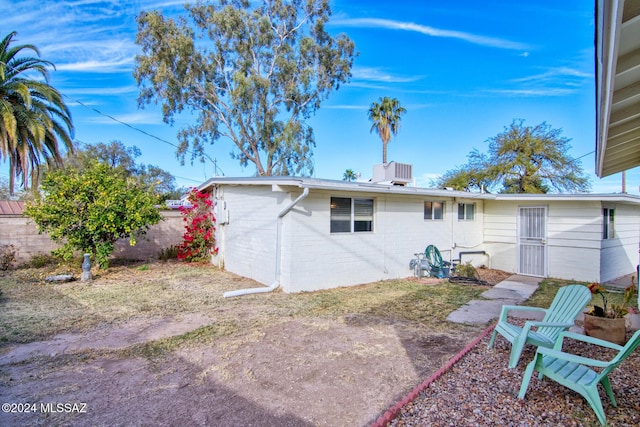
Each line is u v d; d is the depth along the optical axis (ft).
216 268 35.70
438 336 16.19
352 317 19.22
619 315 15.58
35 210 29.43
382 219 30.40
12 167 44.14
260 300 22.95
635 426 9.06
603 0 4.58
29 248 34.55
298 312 20.16
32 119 42.32
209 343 15.12
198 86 66.80
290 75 71.77
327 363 13.15
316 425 9.24
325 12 72.33
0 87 42.14
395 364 13.07
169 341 15.31
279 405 10.21
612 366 9.25
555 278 33.24
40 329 16.74
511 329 13.44
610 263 33.04
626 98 9.09
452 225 36.91
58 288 25.81
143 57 62.54
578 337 11.46
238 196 32.58
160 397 10.65
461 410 9.81
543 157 66.59
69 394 10.78
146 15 61.87
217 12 65.10
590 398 9.22
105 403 10.28
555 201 33.65
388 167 36.04
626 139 13.42
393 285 28.53
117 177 34.65
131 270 33.65
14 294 23.89
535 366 10.52
